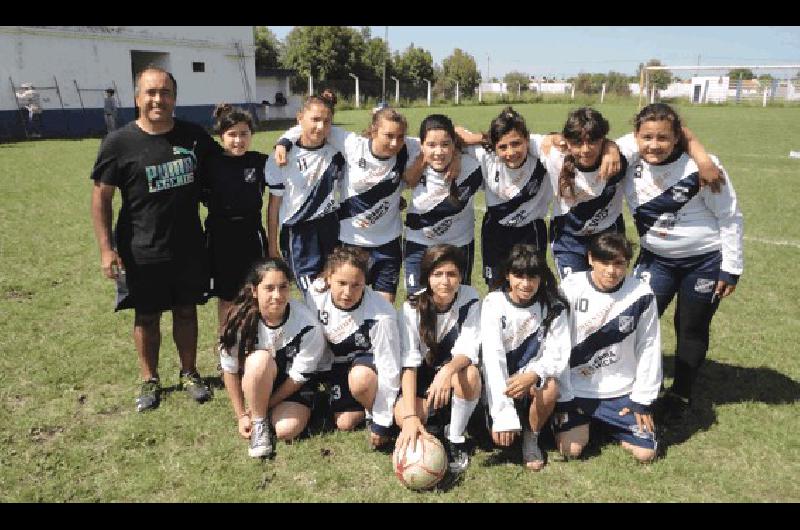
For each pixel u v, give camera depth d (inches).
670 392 164.1
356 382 146.8
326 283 154.0
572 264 173.0
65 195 443.5
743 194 461.1
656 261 166.2
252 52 1236.5
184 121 166.1
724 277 156.2
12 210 392.5
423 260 145.9
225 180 171.9
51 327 216.5
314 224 184.2
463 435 148.0
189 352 175.2
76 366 187.8
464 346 146.7
